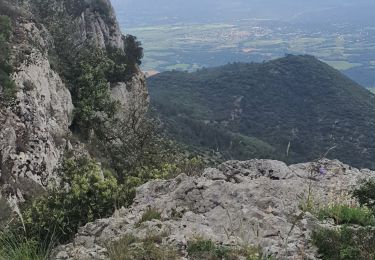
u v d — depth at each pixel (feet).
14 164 70.64
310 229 27.04
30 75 89.71
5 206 53.36
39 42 104.06
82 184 47.75
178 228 28.12
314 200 34.68
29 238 31.45
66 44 124.16
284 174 43.75
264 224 27.32
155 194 39.32
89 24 182.80
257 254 22.62
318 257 23.52
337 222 29.37
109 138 116.47
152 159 107.45
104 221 31.27
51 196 47.70
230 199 33.53
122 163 108.68
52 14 139.85
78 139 102.27
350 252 22.86
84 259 24.58
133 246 24.61
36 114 82.33
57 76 104.63
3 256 23.57
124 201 45.68
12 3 116.78
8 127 73.36
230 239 25.22
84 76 115.75
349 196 37.09
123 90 156.66
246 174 44.39
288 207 31.89
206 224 29.53
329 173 44.32
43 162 76.38
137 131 120.37
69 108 106.42
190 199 34.55
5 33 93.25
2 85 79.36
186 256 23.62
